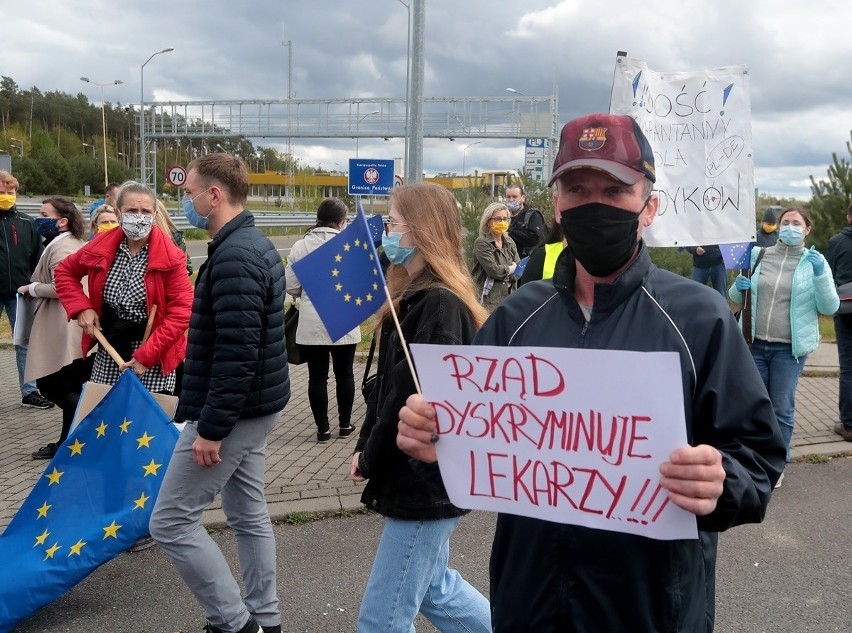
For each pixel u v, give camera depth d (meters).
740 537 4.42
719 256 10.84
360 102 32.59
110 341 4.26
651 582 1.58
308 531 4.45
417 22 10.70
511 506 1.64
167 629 3.41
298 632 3.38
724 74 4.44
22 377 6.97
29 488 4.94
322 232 5.74
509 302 1.81
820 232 14.26
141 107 34.84
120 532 3.44
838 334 6.20
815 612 3.57
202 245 26.22
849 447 5.98
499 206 7.23
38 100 102.94
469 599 2.67
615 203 1.60
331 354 6.05
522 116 30.91
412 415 1.70
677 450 1.40
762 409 1.54
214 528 4.46
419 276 2.47
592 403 1.52
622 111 4.44
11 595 3.30
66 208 5.71
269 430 3.14
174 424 3.65
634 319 1.61
